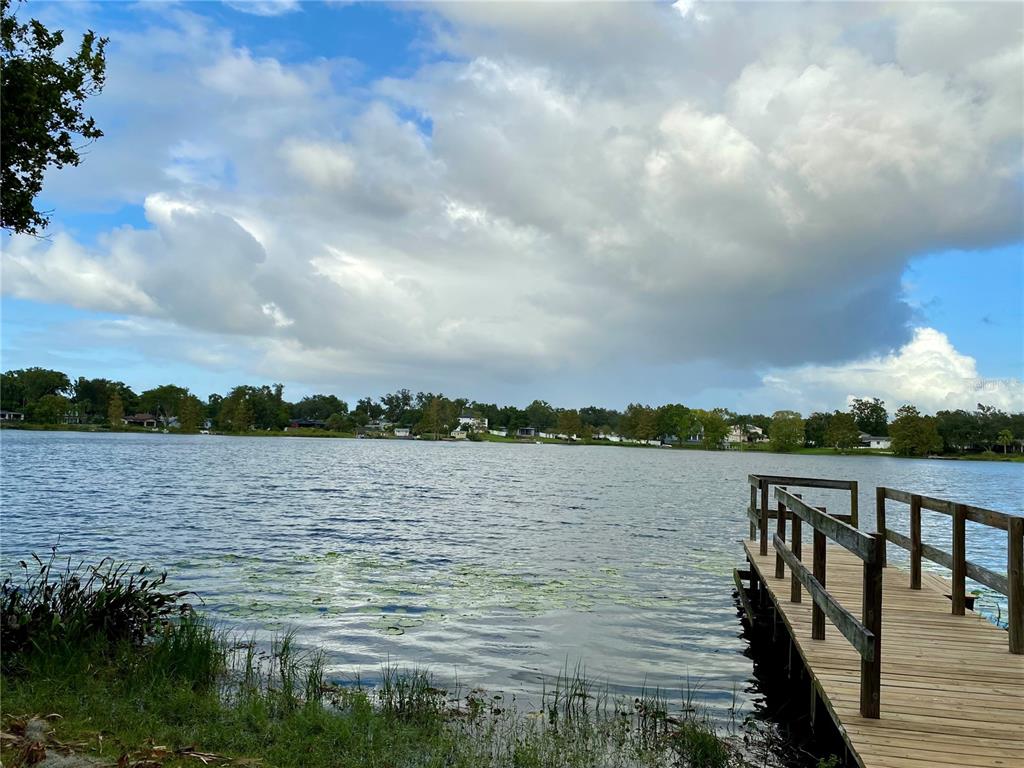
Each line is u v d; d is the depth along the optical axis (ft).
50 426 585.22
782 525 34.27
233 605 36.22
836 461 440.45
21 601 25.25
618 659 29.63
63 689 20.02
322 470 191.42
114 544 56.95
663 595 42.34
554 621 35.19
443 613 36.06
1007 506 131.75
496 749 19.49
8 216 24.23
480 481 162.09
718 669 28.86
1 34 23.38
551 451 497.05
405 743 18.84
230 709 20.06
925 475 272.51
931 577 35.76
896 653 22.40
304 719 19.35
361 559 52.37
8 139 23.41
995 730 16.42
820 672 20.49
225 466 192.24
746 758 20.13
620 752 19.74
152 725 18.13
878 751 15.28
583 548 60.90
